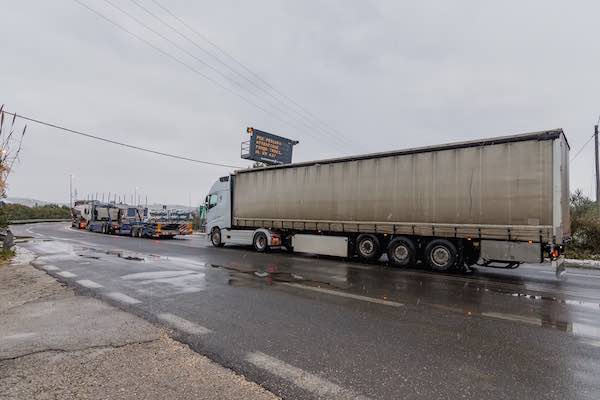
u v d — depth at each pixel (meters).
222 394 3.15
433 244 11.43
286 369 3.74
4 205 15.12
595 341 4.77
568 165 11.05
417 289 8.20
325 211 14.12
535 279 10.14
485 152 10.59
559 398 3.21
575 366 3.94
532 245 9.85
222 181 18.83
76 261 12.14
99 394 3.09
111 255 14.05
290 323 5.36
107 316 5.49
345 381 3.49
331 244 13.94
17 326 4.96
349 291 7.80
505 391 3.33
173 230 26.12
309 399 3.13
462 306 6.66
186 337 4.67
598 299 7.39
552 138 9.59
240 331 4.95
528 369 3.84
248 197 17.12
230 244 20.58
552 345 4.60
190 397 3.08
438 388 3.37
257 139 33.44
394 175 12.34
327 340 4.65
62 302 6.37
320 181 14.37
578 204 20.28
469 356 4.19
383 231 12.51
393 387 3.38
